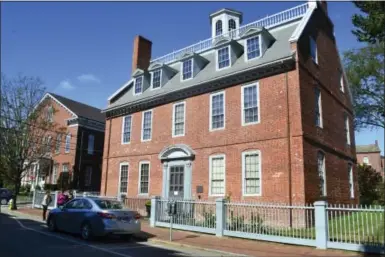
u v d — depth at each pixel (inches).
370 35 581.0
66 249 431.2
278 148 684.1
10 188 1601.9
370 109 1539.1
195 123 844.6
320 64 814.5
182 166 850.8
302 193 634.2
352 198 893.8
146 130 972.6
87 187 1606.8
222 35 927.7
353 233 455.8
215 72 842.8
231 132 766.5
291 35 761.6
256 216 595.8
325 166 743.1
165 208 689.6
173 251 457.4
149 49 1181.7
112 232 503.2
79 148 1596.9
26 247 430.3
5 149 1221.7
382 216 448.8
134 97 1040.2
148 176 930.1
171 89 913.5
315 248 464.4
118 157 1037.2
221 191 758.5
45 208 773.3
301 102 678.5
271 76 724.7
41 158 1370.6
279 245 492.4
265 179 689.6
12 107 1243.2
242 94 765.9
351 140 972.6
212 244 498.6
